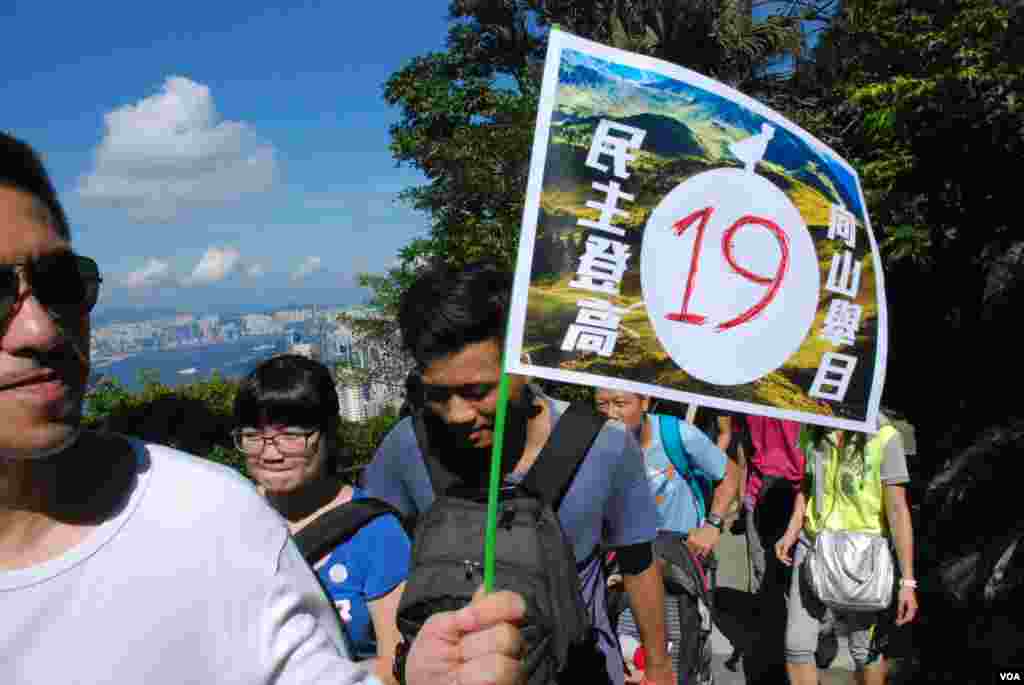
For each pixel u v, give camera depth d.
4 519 0.93
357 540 2.08
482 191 9.01
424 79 12.51
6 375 0.87
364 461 7.74
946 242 8.77
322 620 1.09
